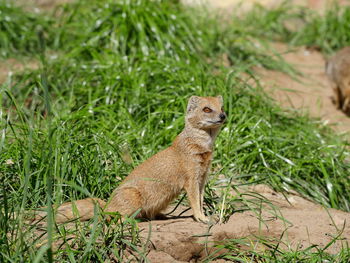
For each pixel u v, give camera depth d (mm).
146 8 15516
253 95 13531
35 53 16312
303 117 13852
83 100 13055
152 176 8844
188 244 8258
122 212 8648
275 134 12273
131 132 11219
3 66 15680
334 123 14664
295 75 17688
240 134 11836
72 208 8039
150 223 8062
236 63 16062
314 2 21906
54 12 17875
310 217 9469
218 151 11367
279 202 10414
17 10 17500
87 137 10367
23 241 7246
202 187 9234
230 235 8570
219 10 19562
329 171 11805
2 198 8750
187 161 8938
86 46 14812
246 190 10375
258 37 19344
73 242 7629
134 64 14328
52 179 8914
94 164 9672
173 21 15758
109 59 14258
